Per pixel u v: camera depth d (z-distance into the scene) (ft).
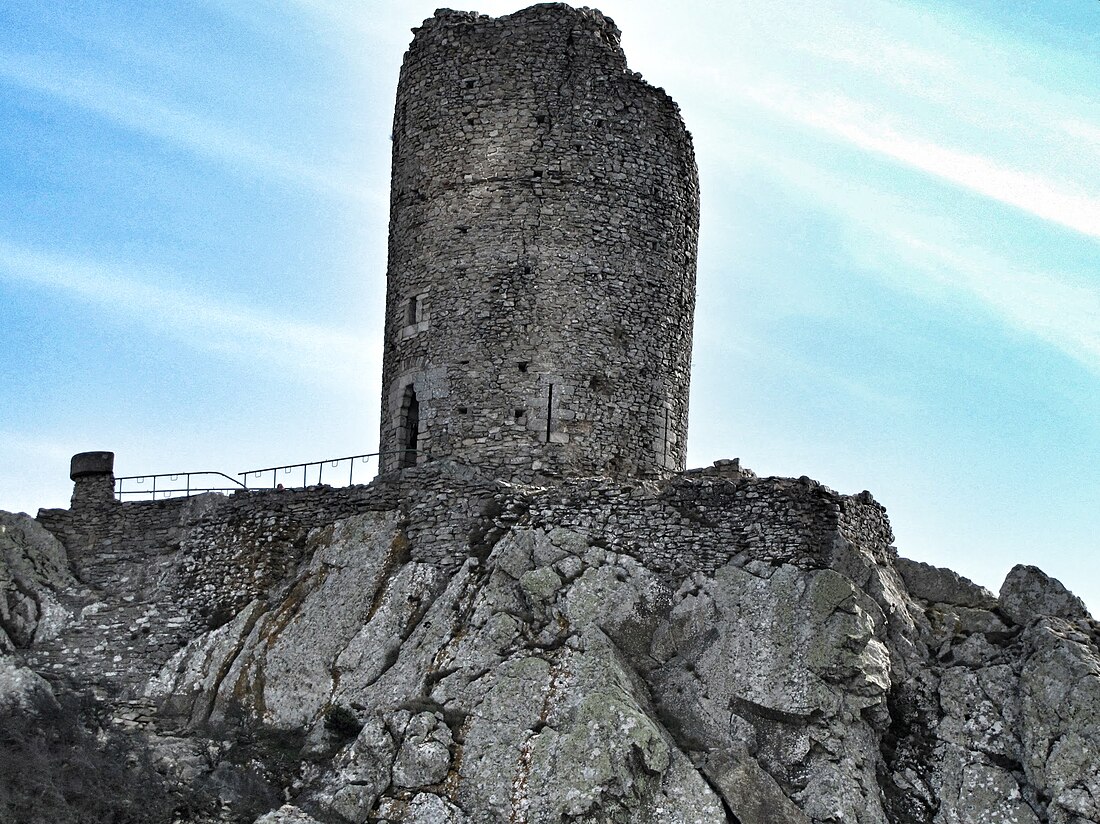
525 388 144.46
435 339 147.13
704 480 136.56
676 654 130.52
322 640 137.08
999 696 129.29
